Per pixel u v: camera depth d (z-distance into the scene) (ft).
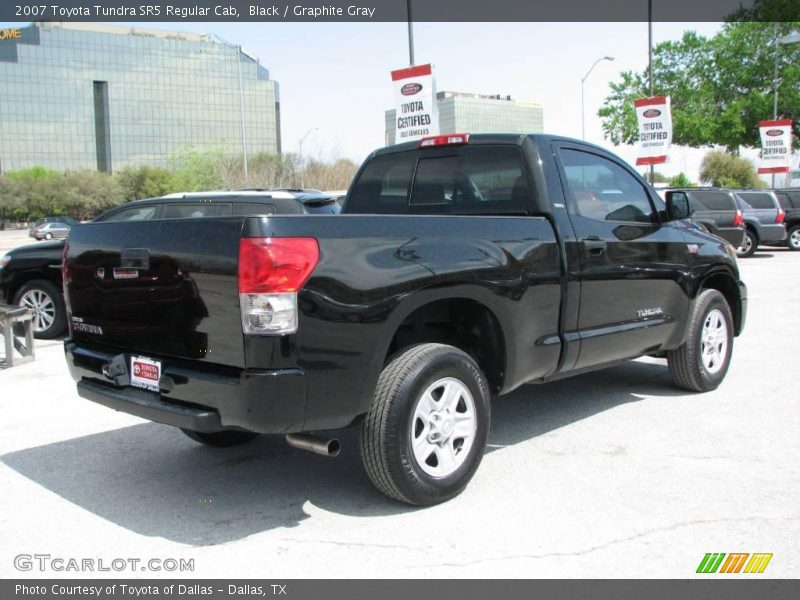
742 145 123.03
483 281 13.60
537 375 15.38
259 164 168.35
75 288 14.14
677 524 12.33
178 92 448.24
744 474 14.52
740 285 21.80
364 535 12.16
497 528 12.28
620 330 17.04
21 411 20.21
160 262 12.30
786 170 98.07
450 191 17.21
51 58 428.56
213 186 224.33
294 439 12.31
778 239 67.41
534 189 15.71
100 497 14.07
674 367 20.27
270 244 11.09
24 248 32.40
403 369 12.54
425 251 12.85
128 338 13.09
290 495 13.98
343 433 17.72
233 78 451.94
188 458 16.22
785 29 114.01
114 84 439.63
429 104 42.75
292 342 11.21
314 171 162.50
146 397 12.49
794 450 15.87
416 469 12.71
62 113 433.89
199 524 12.79
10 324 26.13
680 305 19.17
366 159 19.12
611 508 13.01
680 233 19.29
